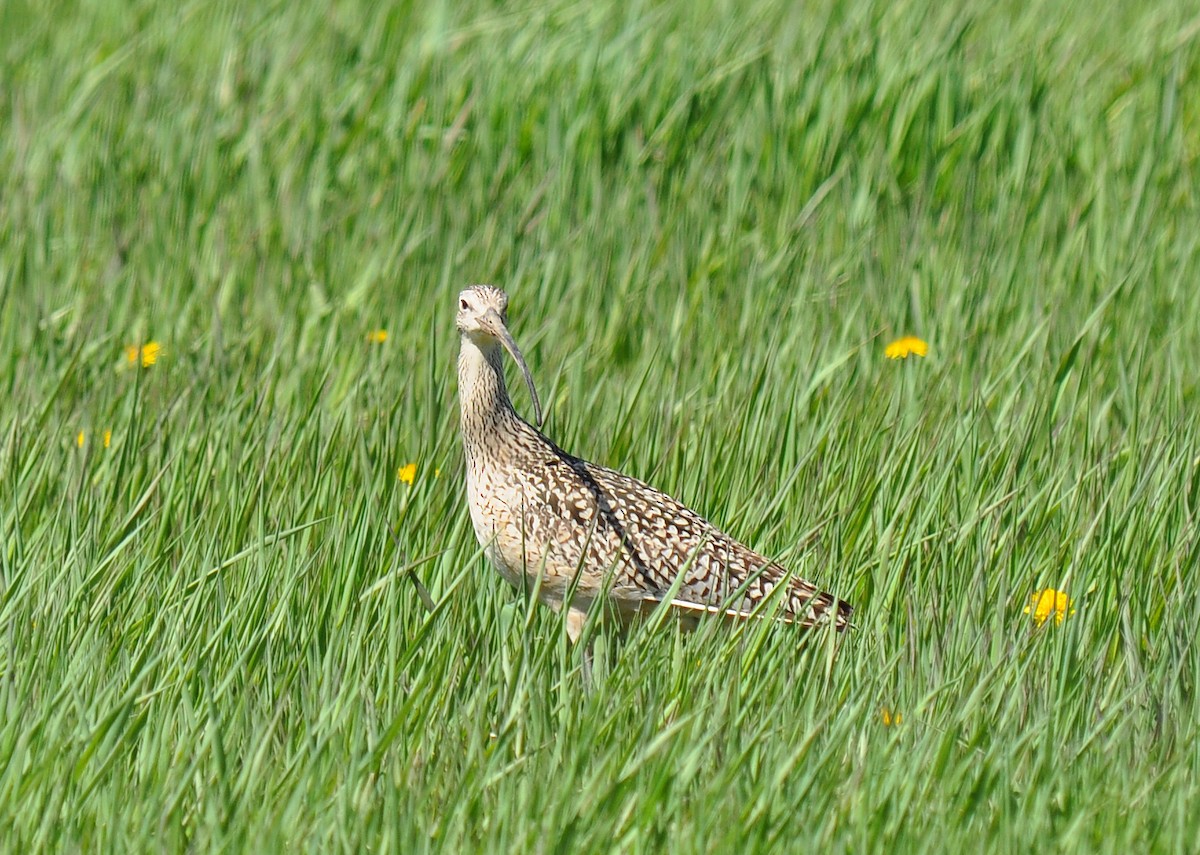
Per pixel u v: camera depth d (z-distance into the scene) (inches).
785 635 403.9
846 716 354.9
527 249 672.4
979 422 513.3
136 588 413.1
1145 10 952.3
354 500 467.5
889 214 709.9
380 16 907.4
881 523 463.2
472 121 796.0
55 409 533.6
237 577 433.4
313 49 896.9
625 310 623.5
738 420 510.3
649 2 920.3
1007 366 561.9
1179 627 394.6
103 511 459.5
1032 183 733.3
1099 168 725.9
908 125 754.8
